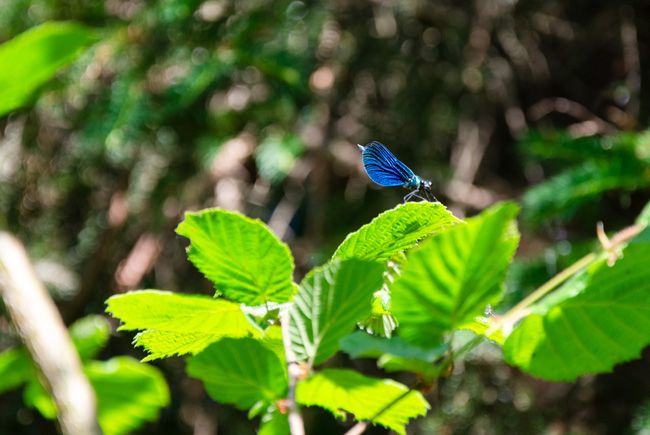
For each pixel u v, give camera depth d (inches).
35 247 215.9
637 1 236.5
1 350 185.9
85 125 186.1
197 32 169.6
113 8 169.8
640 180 140.5
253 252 74.2
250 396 77.4
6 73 69.1
